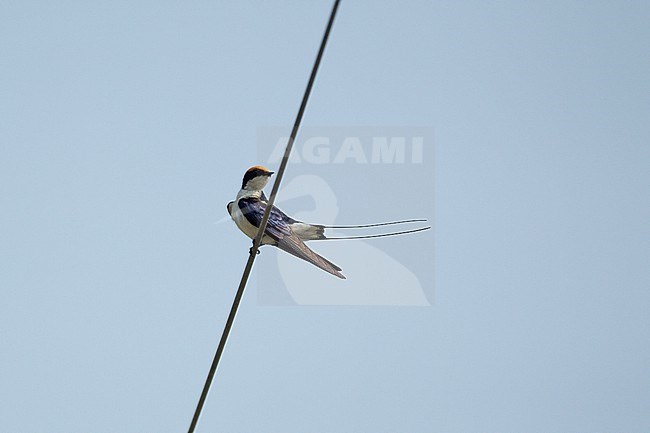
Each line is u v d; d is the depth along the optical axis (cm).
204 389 1118
